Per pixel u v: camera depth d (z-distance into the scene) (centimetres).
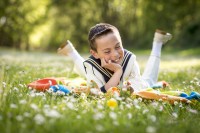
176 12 4119
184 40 3525
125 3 4438
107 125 281
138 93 423
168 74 857
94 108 358
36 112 314
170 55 2652
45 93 437
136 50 4078
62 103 365
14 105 324
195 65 1260
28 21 3934
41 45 5209
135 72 482
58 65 1195
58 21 4753
